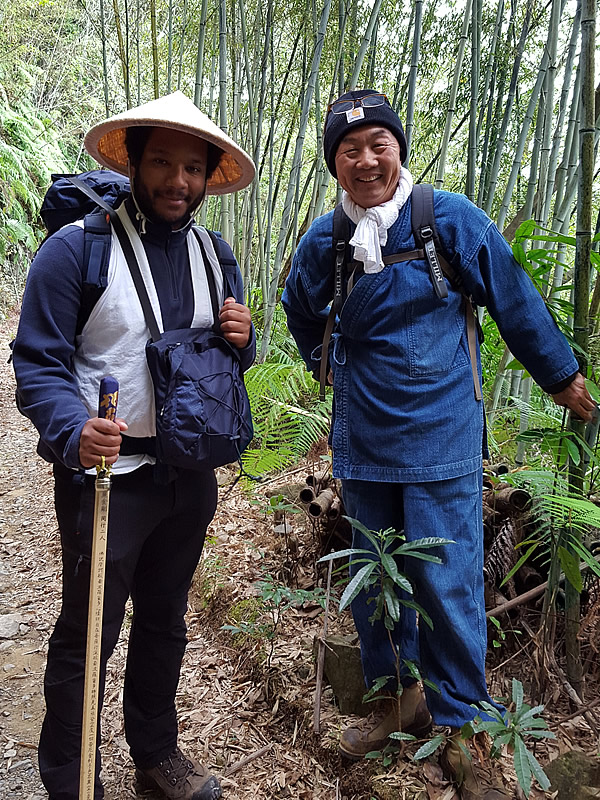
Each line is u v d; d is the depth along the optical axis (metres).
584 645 2.04
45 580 3.06
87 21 12.22
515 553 2.17
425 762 1.74
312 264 1.79
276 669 2.19
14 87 11.45
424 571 1.62
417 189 1.61
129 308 1.43
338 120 1.57
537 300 1.61
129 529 1.50
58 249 1.38
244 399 1.55
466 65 3.65
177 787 1.77
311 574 2.68
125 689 1.78
